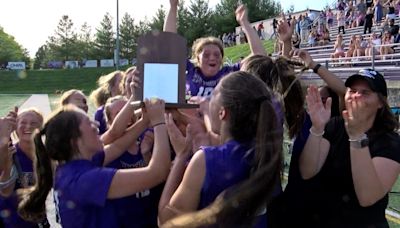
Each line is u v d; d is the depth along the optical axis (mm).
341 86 2920
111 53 78375
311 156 2381
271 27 44562
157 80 2551
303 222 2504
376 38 18656
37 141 2344
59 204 2217
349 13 26750
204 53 3680
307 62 2980
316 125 2354
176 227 1845
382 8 22562
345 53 18719
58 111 2318
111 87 4668
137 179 2135
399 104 13641
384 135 2303
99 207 2184
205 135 2445
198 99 2705
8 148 2920
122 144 2574
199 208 1977
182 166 2236
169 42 2561
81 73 57469
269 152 1894
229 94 1988
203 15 66000
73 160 2244
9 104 27734
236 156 1942
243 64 2555
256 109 1954
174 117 2547
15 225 3002
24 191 2691
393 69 14539
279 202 2562
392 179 2225
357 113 2135
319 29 25734
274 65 2467
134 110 2615
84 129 2252
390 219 5105
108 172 2143
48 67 80000
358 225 2330
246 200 1837
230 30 64375
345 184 2359
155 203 2602
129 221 2510
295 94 2469
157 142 2236
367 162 2123
